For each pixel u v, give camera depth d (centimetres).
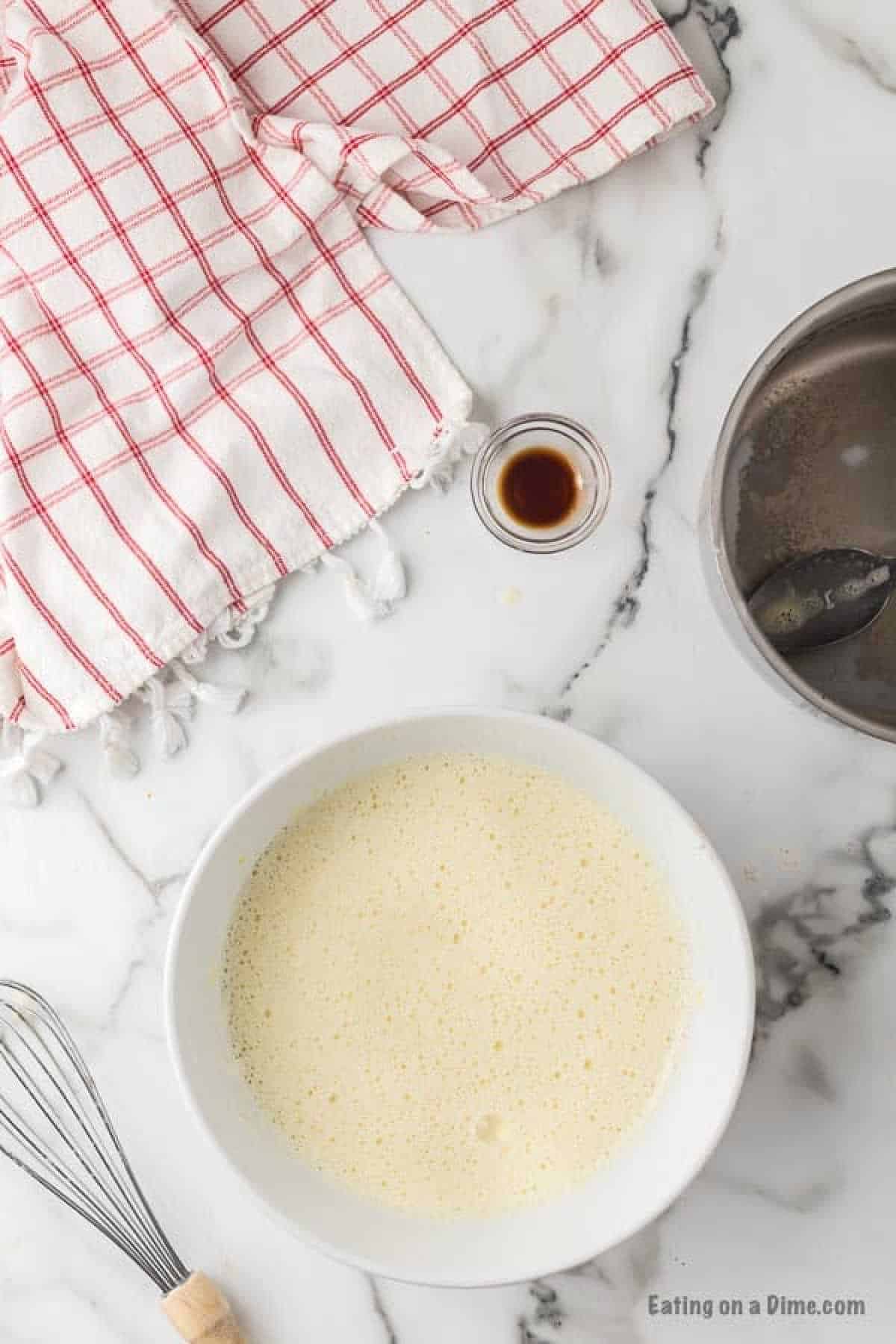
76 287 84
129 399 85
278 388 85
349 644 86
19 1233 88
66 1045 87
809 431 86
